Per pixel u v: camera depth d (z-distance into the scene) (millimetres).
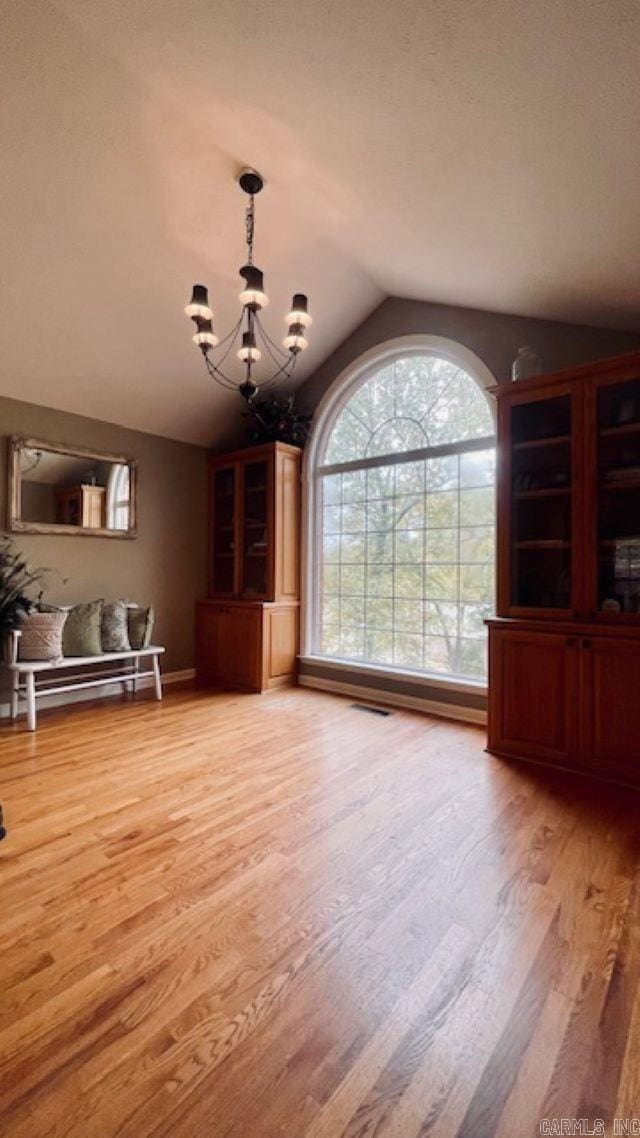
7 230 2658
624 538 2582
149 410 4270
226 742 3008
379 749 2893
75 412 3998
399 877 1702
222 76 2004
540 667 2682
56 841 1917
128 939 1417
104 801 2244
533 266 2586
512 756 2771
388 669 3904
